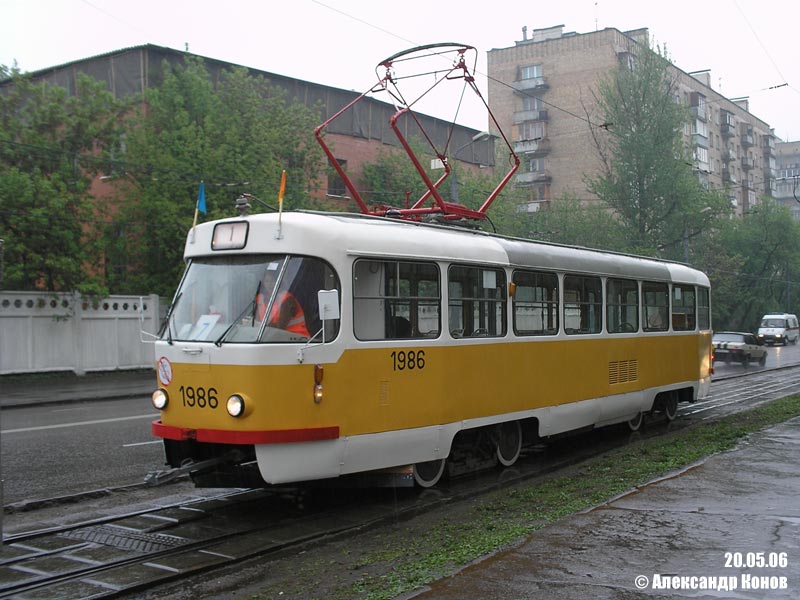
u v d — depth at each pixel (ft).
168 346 25.82
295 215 25.67
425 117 134.31
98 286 79.15
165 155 82.12
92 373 80.69
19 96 79.41
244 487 25.67
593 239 139.23
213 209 83.30
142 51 95.71
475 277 30.89
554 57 205.98
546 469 34.58
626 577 17.47
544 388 34.73
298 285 24.71
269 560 21.42
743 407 58.54
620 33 203.00
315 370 24.45
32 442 39.27
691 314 50.29
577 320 37.76
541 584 17.08
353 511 26.63
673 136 141.18
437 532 23.31
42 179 75.20
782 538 20.42
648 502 24.62
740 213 272.31
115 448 37.65
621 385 41.27
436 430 28.32
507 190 129.59
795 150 401.29
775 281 209.26
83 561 21.06
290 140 94.38
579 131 201.77
